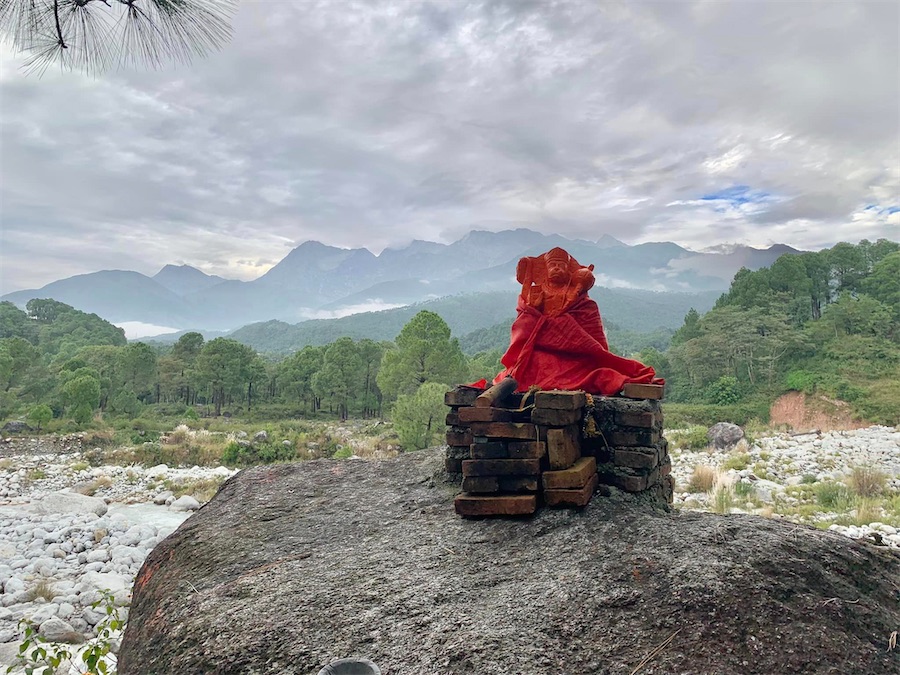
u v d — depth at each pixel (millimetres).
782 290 54781
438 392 22719
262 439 29016
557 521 3807
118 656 3906
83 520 12656
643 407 4215
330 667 2404
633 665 2473
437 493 4879
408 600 3141
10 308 99188
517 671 2488
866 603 2922
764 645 2549
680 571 2963
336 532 4387
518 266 5406
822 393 37594
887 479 14156
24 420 36281
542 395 4051
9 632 6875
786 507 11891
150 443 28406
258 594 3438
